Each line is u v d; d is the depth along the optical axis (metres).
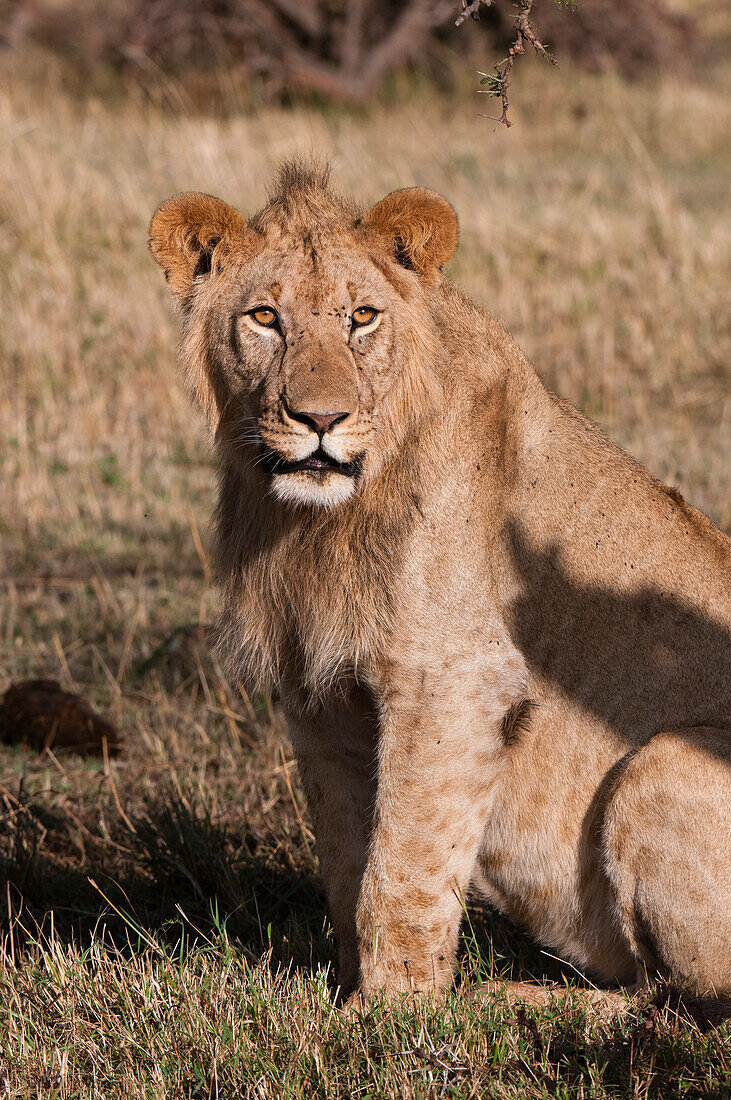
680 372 18.91
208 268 6.03
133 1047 5.59
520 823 6.45
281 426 5.48
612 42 35.72
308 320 5.59
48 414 17.56
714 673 6.41
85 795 8.83
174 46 34.09
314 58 34.50
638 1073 5.21
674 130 31.83
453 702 5.92
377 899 5.89
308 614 6.15
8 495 15.05
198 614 11.94
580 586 6.39
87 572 13.20
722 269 21.52
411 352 5.89
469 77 34.47
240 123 28.56
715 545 6.72
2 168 23.27
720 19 44.34
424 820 5.89
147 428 17.52
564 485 6.48
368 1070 5.34
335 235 5.79
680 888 5.94
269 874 7.85
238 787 8.98
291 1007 5.79
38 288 20.33
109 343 19.34
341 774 6.43
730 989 6.01
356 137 28.58
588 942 6.49
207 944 6.77
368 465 5.78
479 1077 5.22
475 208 23.50
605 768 6.38
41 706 9.51
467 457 6.09
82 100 32.25
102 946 6.50
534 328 20.06
